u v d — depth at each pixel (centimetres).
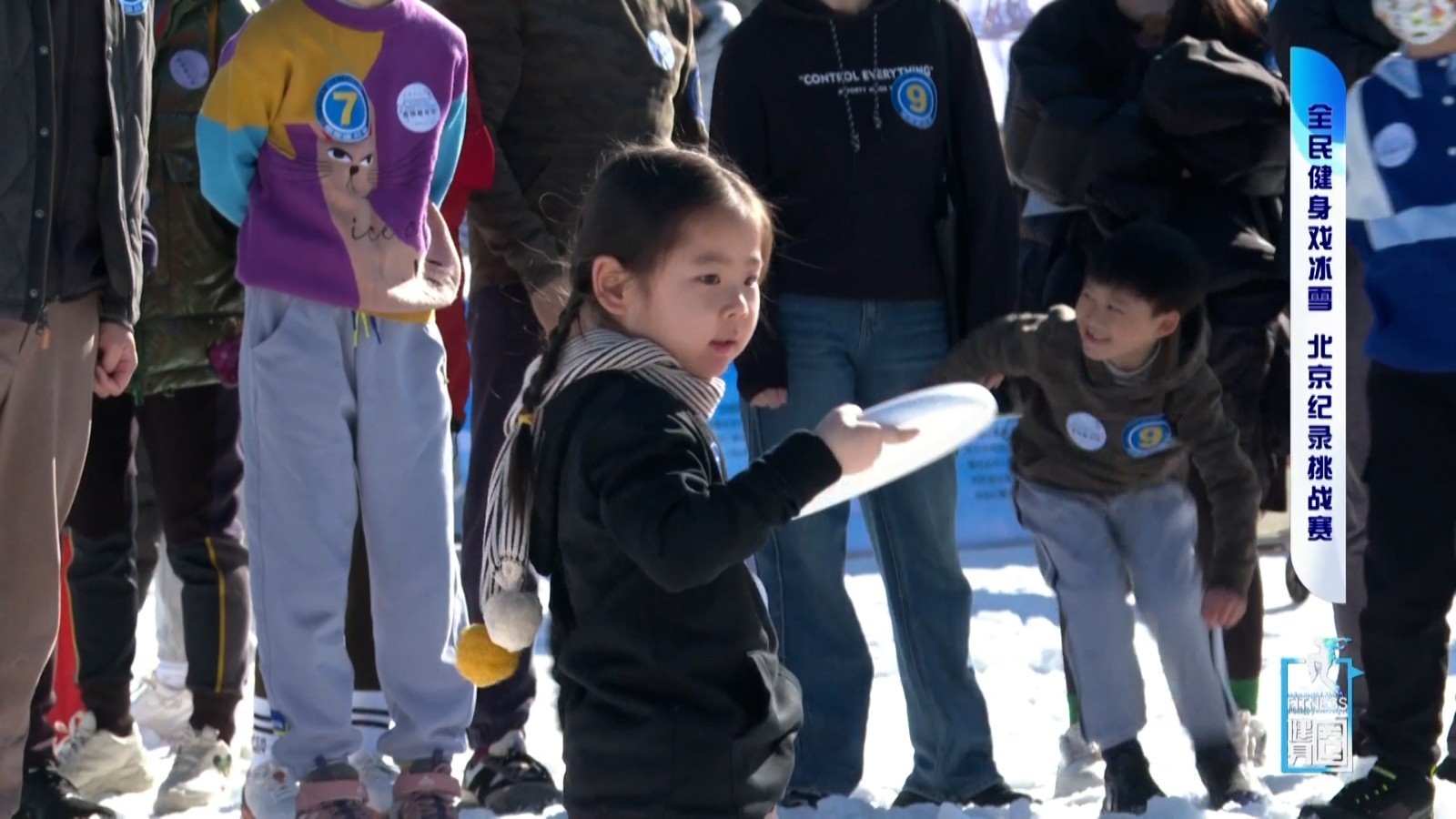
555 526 713
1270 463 1314
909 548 1240
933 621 1238
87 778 1285
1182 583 1188
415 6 1123
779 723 700
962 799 1222
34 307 1034
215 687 1285
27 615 1066
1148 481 1201
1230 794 1172
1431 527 1064
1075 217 1345
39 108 1039
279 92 1086
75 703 1342
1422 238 1059
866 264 1216
